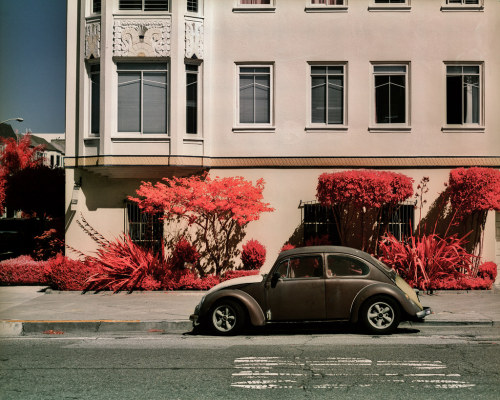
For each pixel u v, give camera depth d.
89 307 13.71
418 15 17.81
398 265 15.88
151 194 15.66
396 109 17.91
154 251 17.78
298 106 17.86
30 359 9.34
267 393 7.38
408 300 10.84
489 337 10.73
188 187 17.03
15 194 23.56
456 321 11.77
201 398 7.20
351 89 17.83
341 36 17.86
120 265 16.16
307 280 10.81
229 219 17.80
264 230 17.83
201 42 17.61
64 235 18.95
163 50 17.30
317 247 11.14
